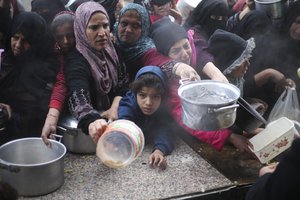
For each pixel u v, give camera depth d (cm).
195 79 147
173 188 136
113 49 179
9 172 126
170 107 166
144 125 163
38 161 148
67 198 129
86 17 160
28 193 128
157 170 147
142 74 158
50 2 219
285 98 185
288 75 221
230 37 177
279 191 89
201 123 127
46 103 171
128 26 184
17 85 172
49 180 129
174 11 232
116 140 130
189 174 145
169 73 164
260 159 146
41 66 174
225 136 155
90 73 162
